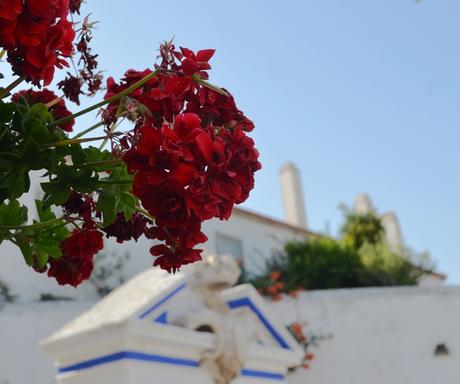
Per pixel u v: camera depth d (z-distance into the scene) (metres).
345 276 15.86
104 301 7.79
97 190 1.91
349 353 13.81
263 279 14.52
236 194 1.64
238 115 1.88
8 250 11.99
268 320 8.91
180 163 1.61
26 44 1.65
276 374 9.02
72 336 6.99
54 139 1.82
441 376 13.77
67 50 1.86
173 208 1.61
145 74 1.95
